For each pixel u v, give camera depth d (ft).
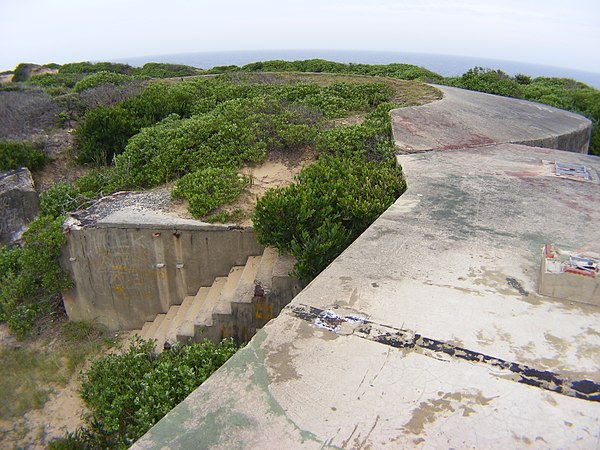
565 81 65.57
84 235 19.25
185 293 19.74
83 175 31.09
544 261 9.79
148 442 6.07
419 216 13.47
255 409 6.56
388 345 7.79
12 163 30.68
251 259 18.71
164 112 34.50
